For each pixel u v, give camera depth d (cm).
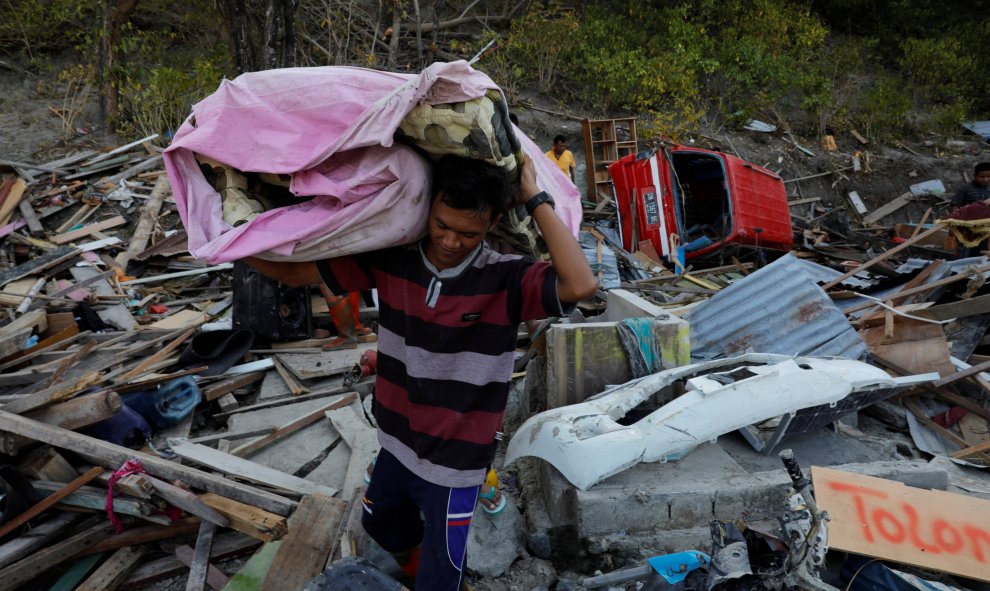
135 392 468
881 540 322
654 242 1063
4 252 796
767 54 1675
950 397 520
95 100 1191
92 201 910
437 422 214
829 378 397
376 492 240
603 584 320
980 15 2094
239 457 433
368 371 546
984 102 1925
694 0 1758
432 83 173
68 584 339
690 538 347
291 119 204
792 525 267
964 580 325
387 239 197
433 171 198
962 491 425
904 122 1736
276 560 317
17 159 1013
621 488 353
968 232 738
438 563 219
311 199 216
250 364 573
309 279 226
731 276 1004
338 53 1334
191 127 216
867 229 1391
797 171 1542
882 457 438
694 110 1532
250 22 1065
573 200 268
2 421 360
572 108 1507
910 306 581
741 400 368
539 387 476
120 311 676
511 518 367
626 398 387
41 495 355
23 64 1269
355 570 252
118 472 345
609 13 1677
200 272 800
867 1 2070
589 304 746
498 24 1678
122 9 1132
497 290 200
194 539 365
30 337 560
